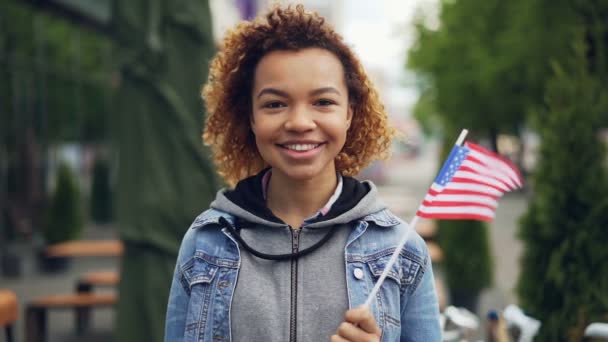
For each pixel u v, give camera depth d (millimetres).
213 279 1669
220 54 1818
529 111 3939
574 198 3496
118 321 4031
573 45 3738
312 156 1624
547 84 3697
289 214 1735
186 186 3994
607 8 4348
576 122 3562
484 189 1895
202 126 4047
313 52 1636
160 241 3965
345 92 1688
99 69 14773
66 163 10117
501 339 3232
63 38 12727
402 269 1700
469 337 3607
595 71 4316
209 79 1884
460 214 1864
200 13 4059
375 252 1684
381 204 1736
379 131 1855
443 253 7188
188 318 1666
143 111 4016
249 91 1775
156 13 4016
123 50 4027
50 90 12188
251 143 1918
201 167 4023
